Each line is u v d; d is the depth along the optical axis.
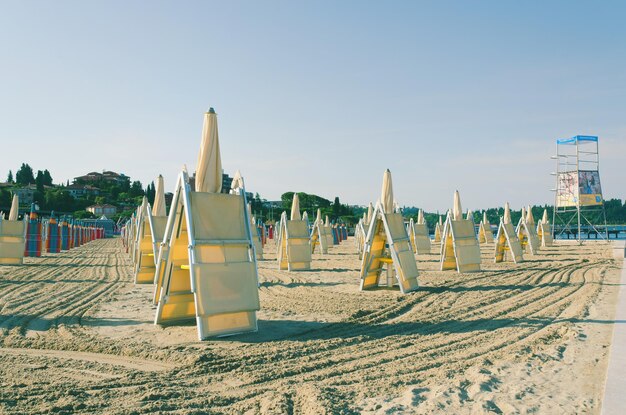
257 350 6.75
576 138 41.53
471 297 11.61
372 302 10.92
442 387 5.16
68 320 8.89
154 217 14.12
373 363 6.20
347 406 4.65
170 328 8.20
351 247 38.59
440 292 12.47
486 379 5.43
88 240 52.19
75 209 113.12
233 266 7.71
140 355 6.59
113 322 8.73
